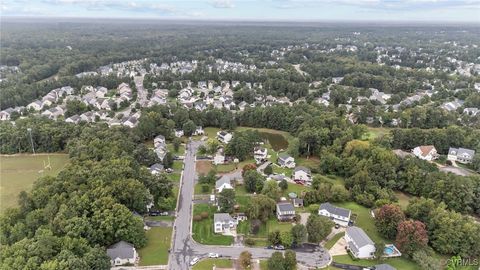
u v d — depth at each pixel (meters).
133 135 152.25
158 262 85.38
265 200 104.12
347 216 101.69
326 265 85.31
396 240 90.25
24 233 85.19
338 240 95.50
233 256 87.94
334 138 150.75
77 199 92.31
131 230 89.12
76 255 76.25
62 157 146.62
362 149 133.00
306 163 144.75
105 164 115.12
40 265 72.19
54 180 104.50
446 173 118.25
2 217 89.19
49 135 150.12
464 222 91.25
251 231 97.88
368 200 111.50
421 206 99.00
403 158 129.38
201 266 84.38
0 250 76.69
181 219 103.69
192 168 138.12
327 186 114.38
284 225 101.12
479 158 134.38
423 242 86.38
